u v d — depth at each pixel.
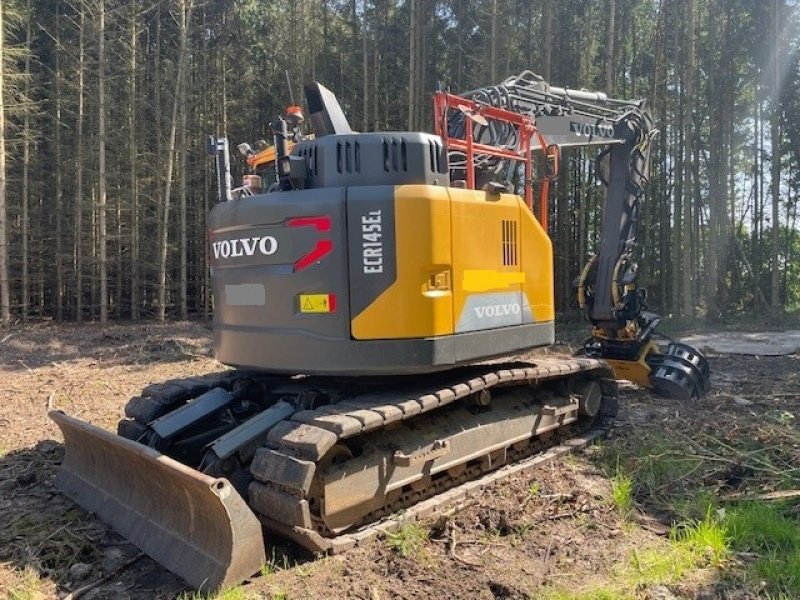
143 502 4.71
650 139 8.52
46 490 5.61
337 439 4.07
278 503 4.10
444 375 5.39
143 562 4.36
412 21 20.84
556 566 4.13
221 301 5.18
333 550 4.19
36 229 23.92
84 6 21.05
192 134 25.31
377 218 4.55
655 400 8.35
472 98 6.62
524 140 6.20
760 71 23.58
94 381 10.88
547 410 6.09
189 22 22.28
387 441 4.71
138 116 23.77
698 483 5.48
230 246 5.04
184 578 4.03
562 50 24.30
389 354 4.56
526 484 5.43
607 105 8.30
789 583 3.80
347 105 26.33
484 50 22.64
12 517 5.02
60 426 5.71
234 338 5.04
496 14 20.53
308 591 3.81
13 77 19.72
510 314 5.38
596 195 25.41
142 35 26.64
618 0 24.39
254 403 5.43
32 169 24.00
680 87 22.50
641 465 5.81
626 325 8.29
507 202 5.40
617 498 5.05
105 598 3.88
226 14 26.22
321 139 4.77
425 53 24.55
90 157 22.34
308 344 4.62
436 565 4.14
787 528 4.46
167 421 4.94
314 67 25.02
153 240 24.06
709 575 3.94
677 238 22.75
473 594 3.81
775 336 16.86
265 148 6.30
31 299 26.03
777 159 22.80
